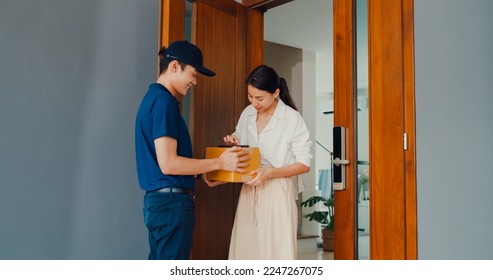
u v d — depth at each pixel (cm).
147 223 189
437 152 214
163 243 187
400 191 224
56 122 264
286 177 221
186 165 187
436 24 219
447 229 208
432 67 219
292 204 220
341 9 261
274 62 571
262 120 232
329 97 855
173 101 193
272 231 216
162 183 188
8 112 250
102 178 278
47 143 261
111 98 285
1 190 245
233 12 302
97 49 282
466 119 206
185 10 270
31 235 252
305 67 599
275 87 221
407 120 225
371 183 235
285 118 223
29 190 253
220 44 289
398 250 223
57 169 263
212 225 272
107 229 277
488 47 207
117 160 284
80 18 277
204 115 273
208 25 280
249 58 310
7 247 245
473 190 200
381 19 239
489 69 204
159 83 200
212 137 277
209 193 272
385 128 232
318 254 535
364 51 251
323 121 857
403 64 229
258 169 211
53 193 261
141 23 302
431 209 214
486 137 199
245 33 310
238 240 225
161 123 184
